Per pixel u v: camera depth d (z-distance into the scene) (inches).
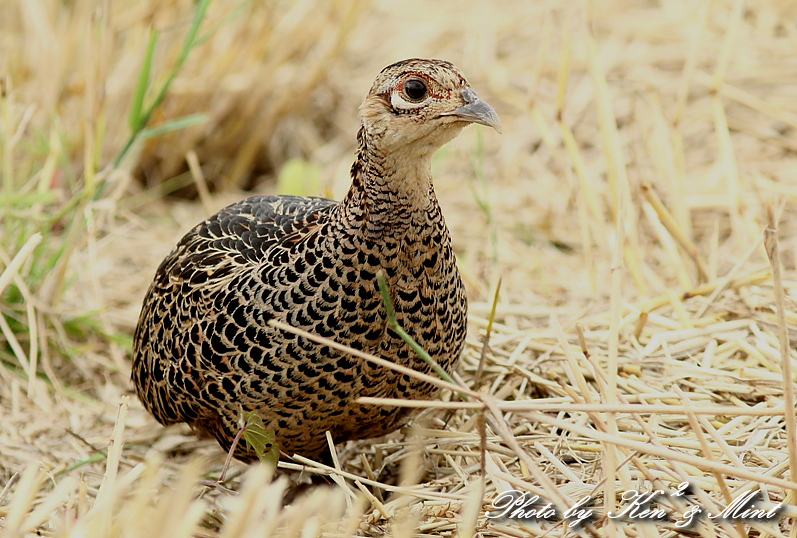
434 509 316.2
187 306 335.6
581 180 487.8
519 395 377.7
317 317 308.5
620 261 320.8
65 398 432.1
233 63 633.6
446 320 324.8
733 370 382.0
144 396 371.9
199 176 518.9
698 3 661.9
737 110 596.1
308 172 592.4
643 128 544.7
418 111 301.9
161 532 241.3
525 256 530.3
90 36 472.4
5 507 327.0
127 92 603.5
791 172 540.7
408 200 305.6
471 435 355.9
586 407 283.6
